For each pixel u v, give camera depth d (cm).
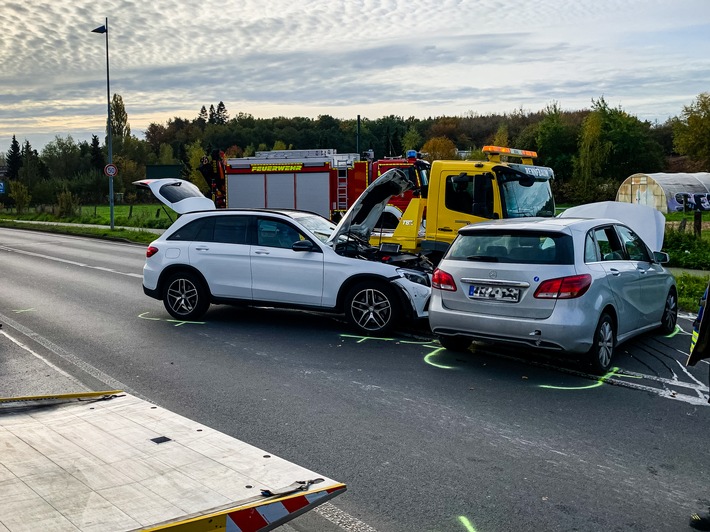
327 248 929
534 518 400
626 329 773
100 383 685
